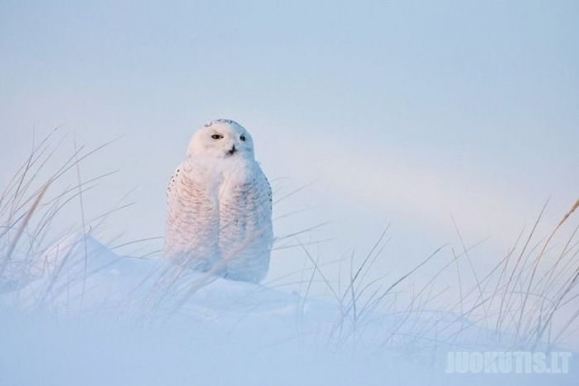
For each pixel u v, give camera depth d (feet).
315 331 31.68
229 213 45.96
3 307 27.71
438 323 35.68
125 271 36.73
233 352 27.12
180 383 23.81
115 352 24.82
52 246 37.45
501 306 36.96
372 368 28.25
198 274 38.01
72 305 30.07
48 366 23.08
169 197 47.26
